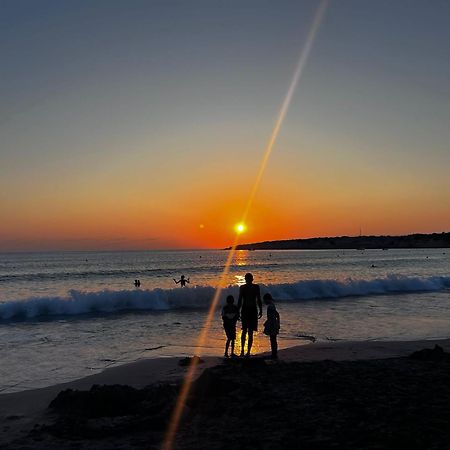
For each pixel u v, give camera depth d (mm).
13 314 23375
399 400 7684
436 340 15781
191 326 20031
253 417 7070
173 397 8039
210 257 174125
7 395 9469
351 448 5637
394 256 157625
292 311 24281
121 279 60094
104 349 15039
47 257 186875
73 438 6520
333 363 11062
